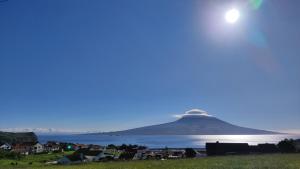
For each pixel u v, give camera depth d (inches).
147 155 3373.5
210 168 1305.4
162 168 1369.3
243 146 3181.6
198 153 3420.3
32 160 3811.5
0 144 7391.7
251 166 1322.6
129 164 1690.5
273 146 3107.8
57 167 1732.3
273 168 1227.2
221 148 3171.8
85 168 1535.4
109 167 1521.9
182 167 1386.6
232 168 1278.3
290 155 2101.4
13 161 3570.4
